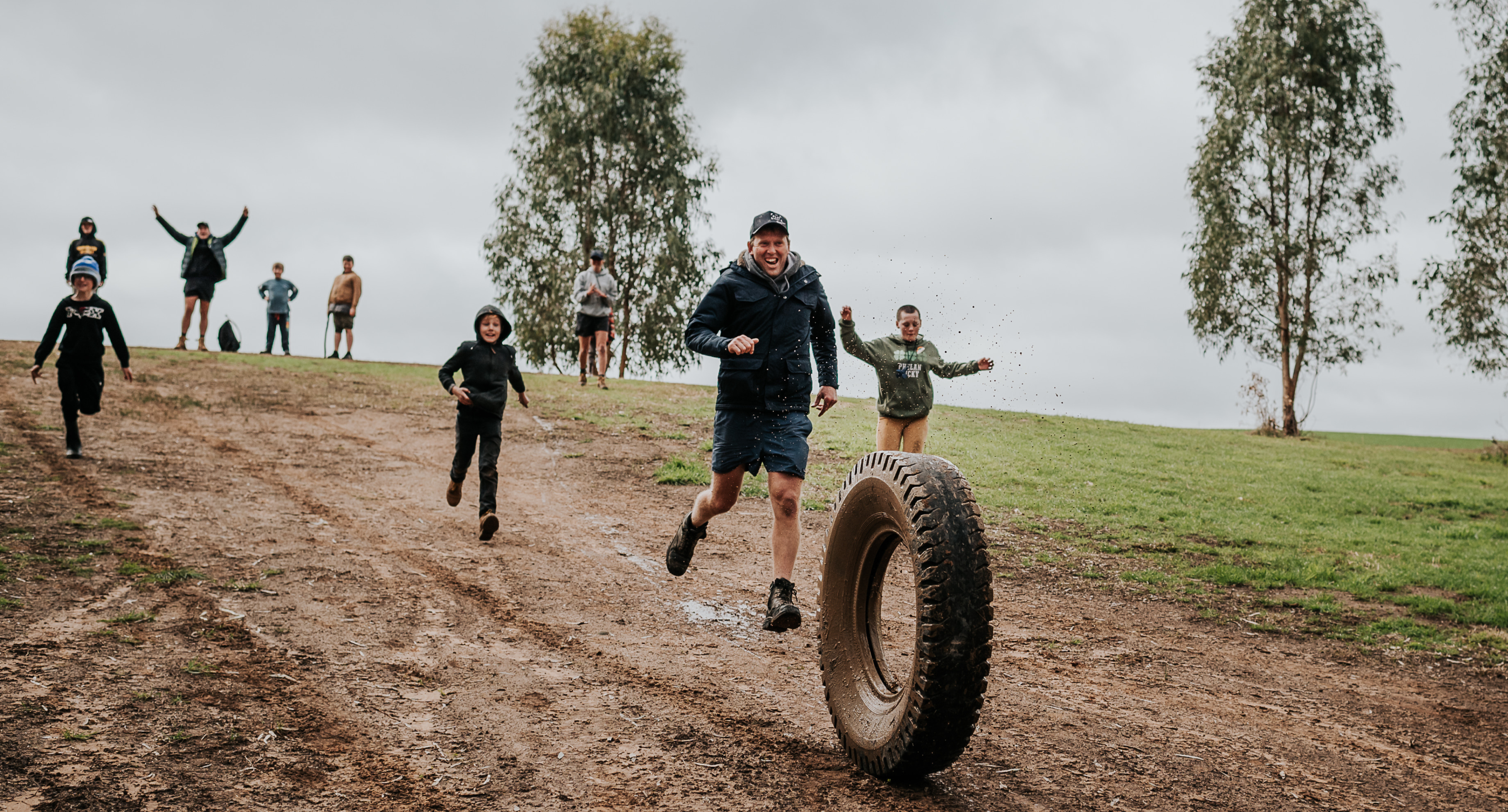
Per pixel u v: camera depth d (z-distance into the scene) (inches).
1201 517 444.5
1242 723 192.4
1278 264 1164.5
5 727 136.6
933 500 137.5
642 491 413.4
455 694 168.4
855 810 134.0
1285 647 261.4
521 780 135.5
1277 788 157.8
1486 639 274.2
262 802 122.3
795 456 184.2
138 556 245.4
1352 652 259.8
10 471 332.8
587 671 187.9
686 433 555.5
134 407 501.4
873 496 151.0
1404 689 229.3
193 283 797.9
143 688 157.3
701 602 254.7
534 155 1349.7
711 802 132.3
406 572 255.3
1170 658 240.8
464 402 296.7
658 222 1369.3
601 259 732.7
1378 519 475.5
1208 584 327.9
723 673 194.1
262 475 375.2
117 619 193.5
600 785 135.5
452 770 136.9
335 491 358.6
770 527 360.8
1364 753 181.0
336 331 900.6
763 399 186.2
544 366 1344.7
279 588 228.2
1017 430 722.8
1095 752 166.6
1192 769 162.9
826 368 199.2
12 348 690.8
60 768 126.0
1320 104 1136.2
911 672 137.4
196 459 392.8
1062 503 453.7
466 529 317.4
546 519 346.9
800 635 229.6
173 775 127.5
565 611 233.9
